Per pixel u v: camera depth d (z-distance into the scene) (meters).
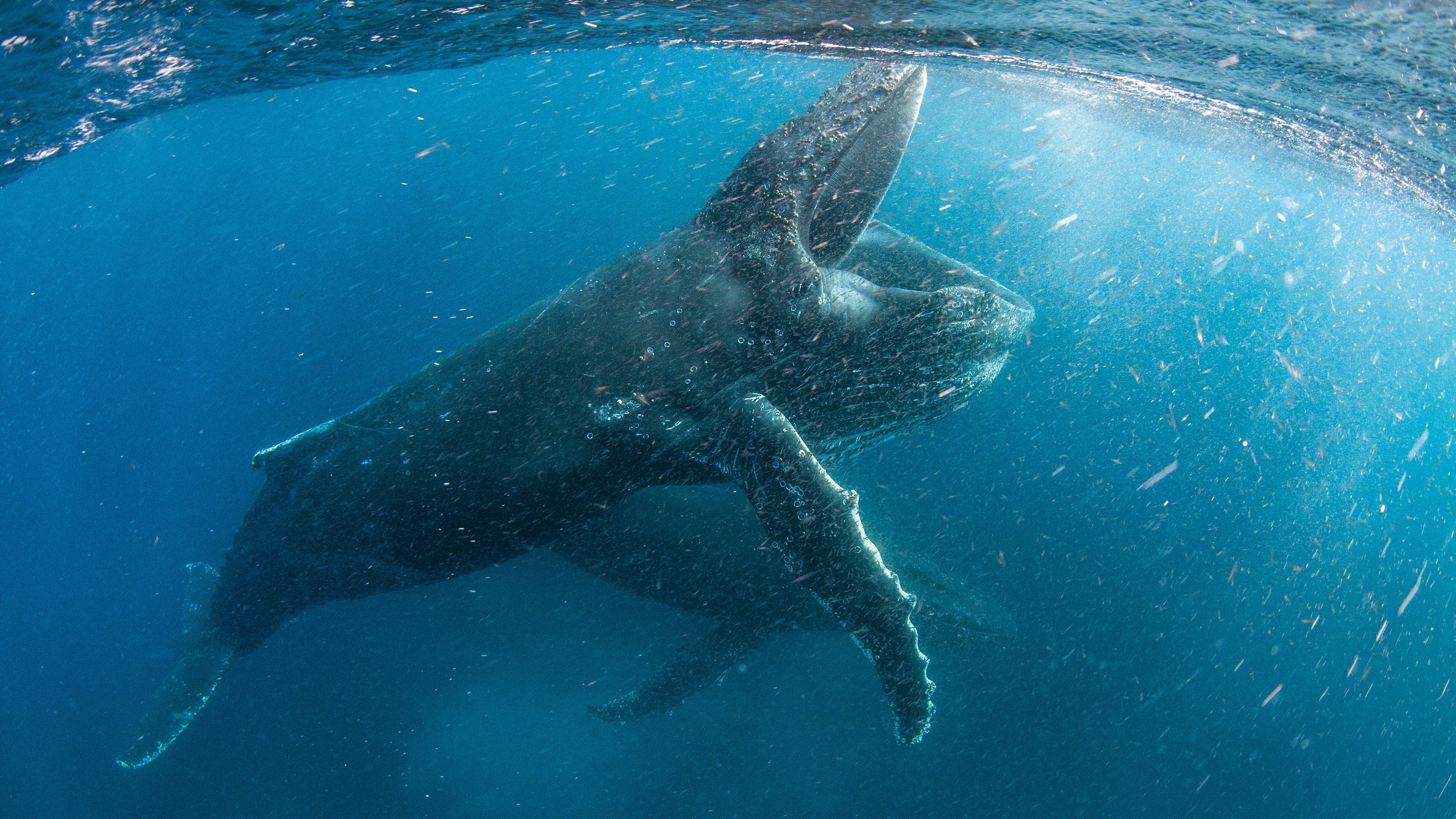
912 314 6.43
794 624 9.50
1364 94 7.36
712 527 9.17
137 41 6.84
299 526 7.72
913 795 10.35
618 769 11.34
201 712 12.13
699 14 7.79
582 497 6.79
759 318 6.18
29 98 7.59
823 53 8.80
